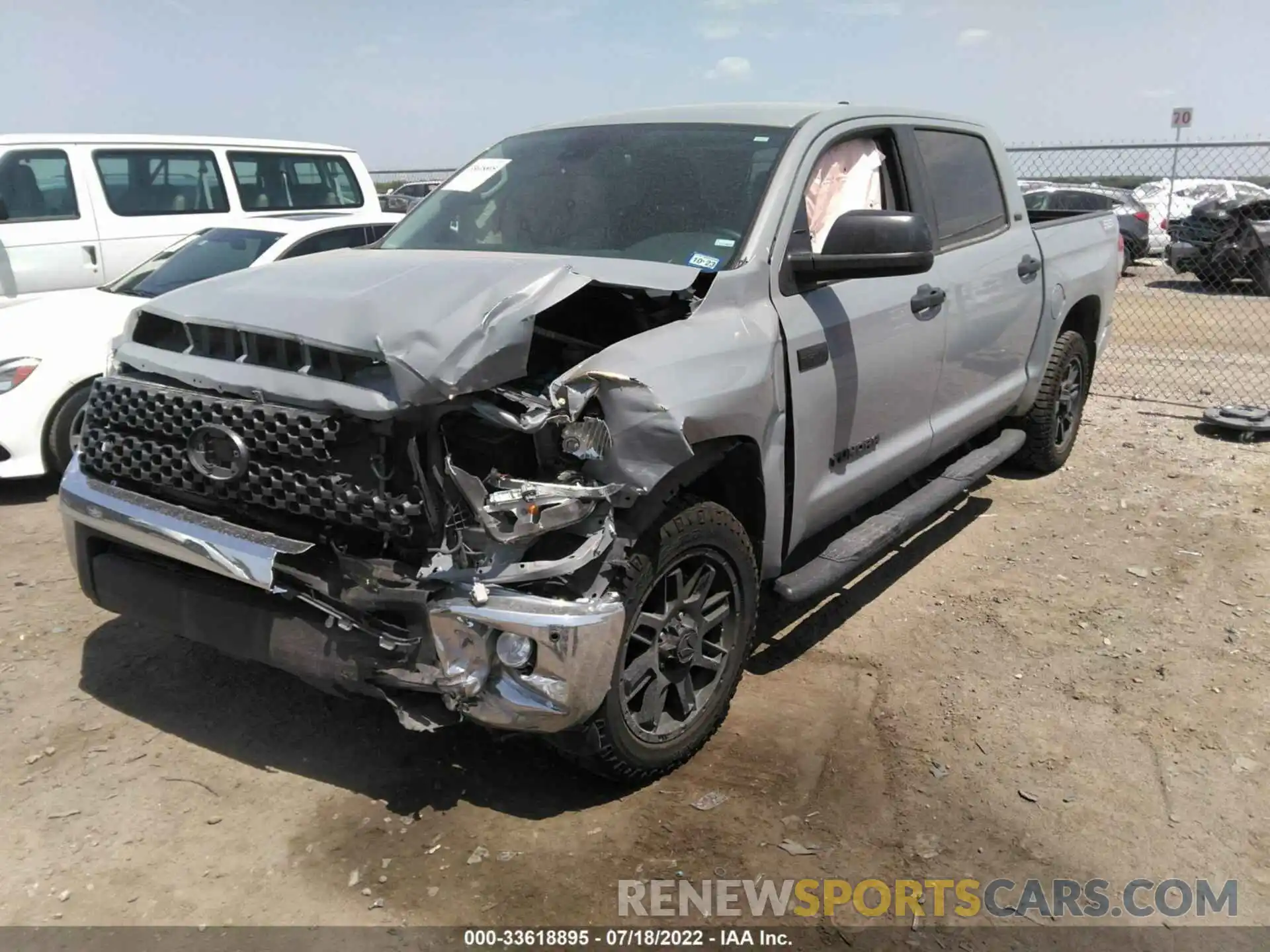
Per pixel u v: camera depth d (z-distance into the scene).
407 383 2.43
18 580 4.50
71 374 5.50
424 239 3.96
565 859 2.78
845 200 3.86
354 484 2.55
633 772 2.98
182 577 2.98
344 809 2.97
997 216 5.03
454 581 2.53
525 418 2.53
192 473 2.79
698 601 3.10
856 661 3.91
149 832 2.86
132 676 3.68
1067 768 3.23
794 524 3.50
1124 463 6.47
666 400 2.69
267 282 3.05
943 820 2.98
